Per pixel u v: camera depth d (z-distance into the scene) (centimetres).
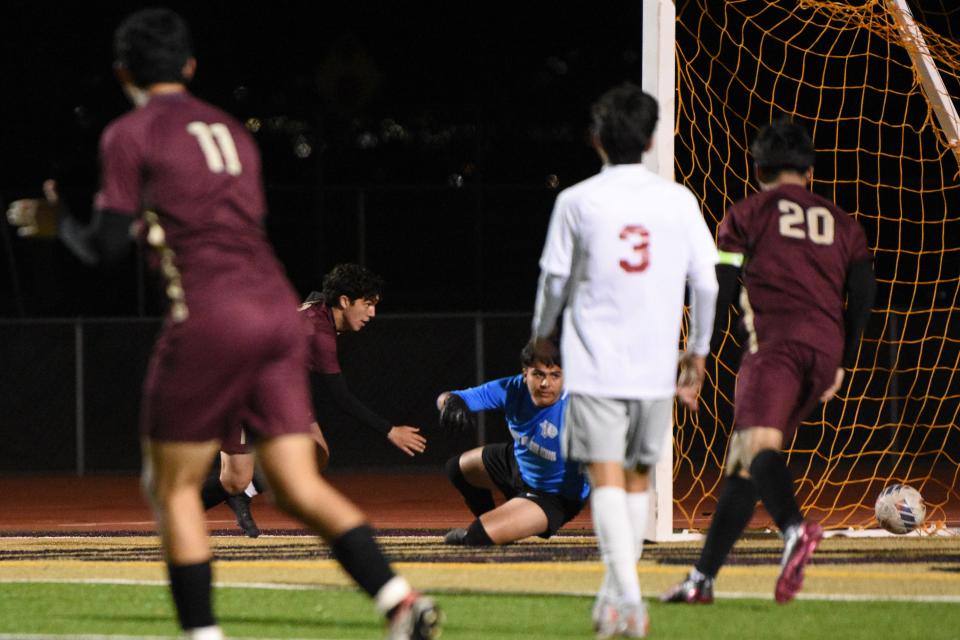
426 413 5797
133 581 2323
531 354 2602
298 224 6850
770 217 2016
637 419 1797
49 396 5809
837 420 5750
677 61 3294
